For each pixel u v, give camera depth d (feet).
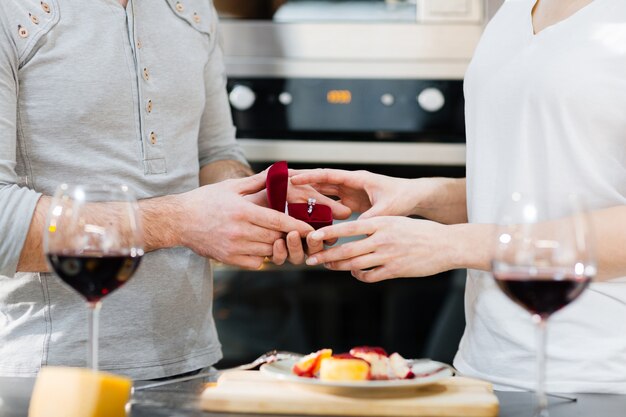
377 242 4.33
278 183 4.73
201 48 5.55
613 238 4.05
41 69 4.79
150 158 5.11
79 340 4.87
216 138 6.07
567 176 4.37
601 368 4.25
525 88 4.49
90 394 3.12
